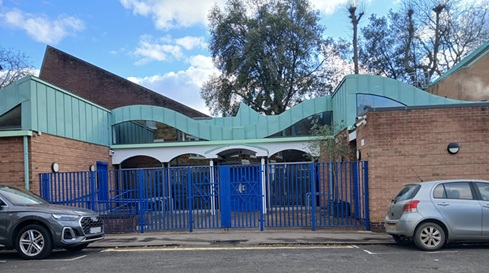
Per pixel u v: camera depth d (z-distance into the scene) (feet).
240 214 37.99
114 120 62.34
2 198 27.37
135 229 37.52
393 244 30.17
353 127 44.34
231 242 31.63
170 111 62.54
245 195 37.88
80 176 41.68
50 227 26.37
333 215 37.55
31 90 42.22
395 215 28.60
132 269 23.08
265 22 91.86
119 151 61.05
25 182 40.52
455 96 58.85
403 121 36.04
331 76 104.12
